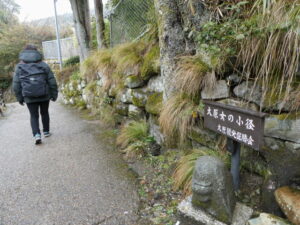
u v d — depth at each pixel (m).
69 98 7.16
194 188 1.49
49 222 1.80
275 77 1.52
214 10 1.95
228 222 1.42
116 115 4.14
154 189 2.18
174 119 2.26
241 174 1.82
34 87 3.29
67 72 8.15
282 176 1.48
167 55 2.33
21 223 1.80
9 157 3.09
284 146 1.51
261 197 1.61
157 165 2.56
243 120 1.43
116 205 1.99
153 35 3.20
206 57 1.99
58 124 4.65
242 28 1.55
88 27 6.41
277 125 1.51
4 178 2.51
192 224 1.55
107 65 4.22
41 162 2.89
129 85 3.41
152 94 2.99
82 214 1.88
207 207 1.50
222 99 1.89
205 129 2.09
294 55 1.35
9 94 14.85
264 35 1.45
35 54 3.39
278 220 1.34
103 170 2.62
